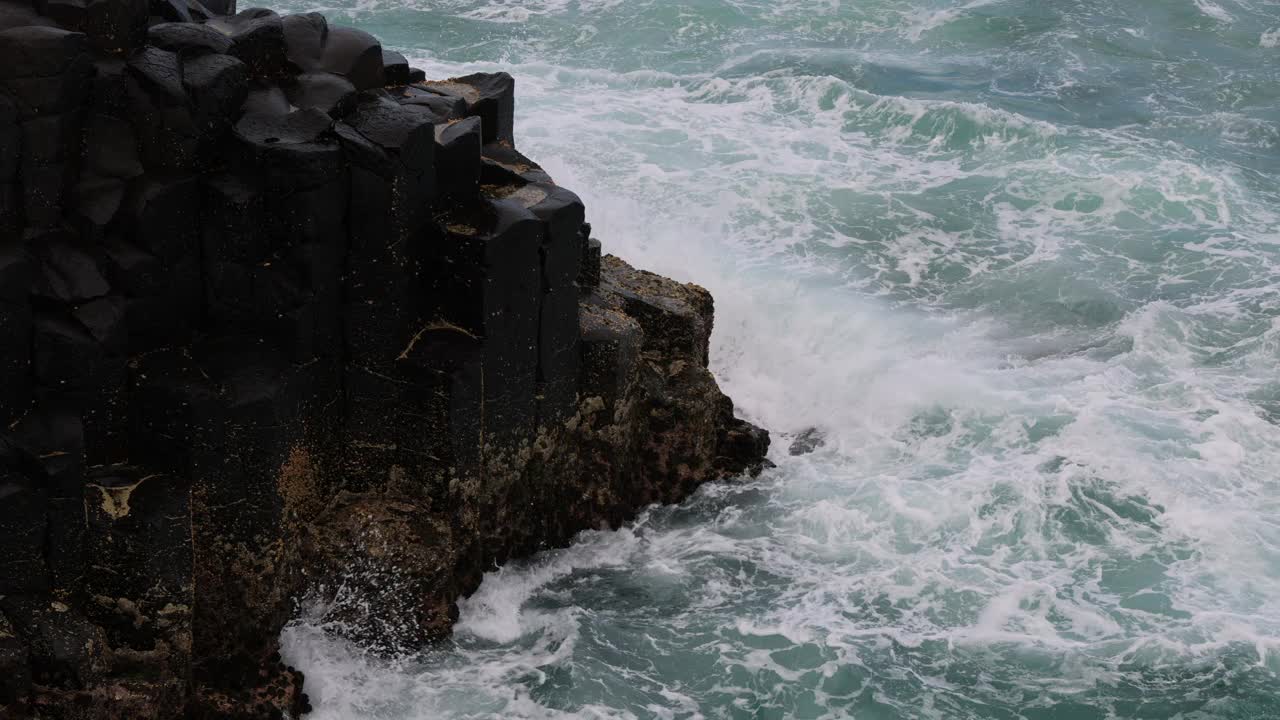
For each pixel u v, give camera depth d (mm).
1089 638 20344
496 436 19938
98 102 16453
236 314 17812
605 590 20969
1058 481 23250
